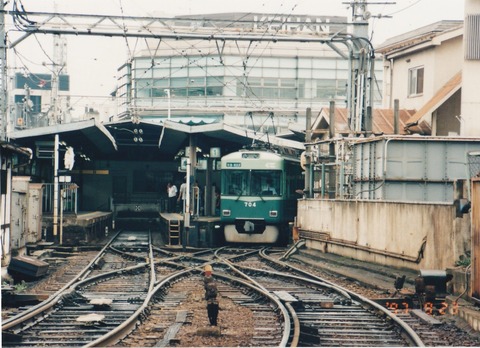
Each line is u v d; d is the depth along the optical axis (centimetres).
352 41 2416
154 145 4094
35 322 1121
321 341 1013
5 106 2175
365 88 2416
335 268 1978
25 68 2642
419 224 1586
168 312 1269
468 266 1337
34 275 1702
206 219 3006
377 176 2027
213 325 1094
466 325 1136
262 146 3077
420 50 3256
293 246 2625
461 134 2598
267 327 1118
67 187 3098
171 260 2344
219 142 3497
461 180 1438
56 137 2766
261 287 1541
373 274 1789
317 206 2452
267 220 2948
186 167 2895
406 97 3378
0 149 1731
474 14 2575
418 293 1314
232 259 2370
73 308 1291
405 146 1986
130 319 1097
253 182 2973
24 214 2208
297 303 1324
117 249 2689
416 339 963
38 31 2209
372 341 1016
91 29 2234
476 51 2578
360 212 1997
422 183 1983
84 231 2812
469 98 2588
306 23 2350
